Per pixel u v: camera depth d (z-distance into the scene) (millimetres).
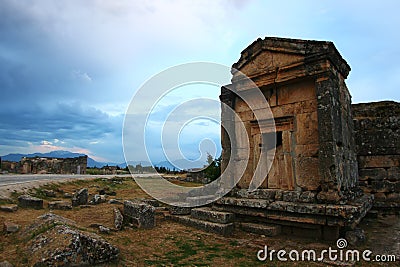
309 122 10320
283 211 9719
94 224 9617
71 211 11680
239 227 10344
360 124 15438
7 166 34844
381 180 14578
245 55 12117
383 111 15406
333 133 9461
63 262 5574
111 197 16516
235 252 7902
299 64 10281
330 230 9008
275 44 11039
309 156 10164
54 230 6562
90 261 6004
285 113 10984
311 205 9102
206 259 7293
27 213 10477
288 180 10523
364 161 15031
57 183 19109
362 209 9469
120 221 9883
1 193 12609
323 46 9898
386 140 14789
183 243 8633
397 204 14062
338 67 10594
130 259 6926
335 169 9266
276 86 11258
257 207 10234
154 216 10547
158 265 6688
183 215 11914
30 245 6348
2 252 6379
